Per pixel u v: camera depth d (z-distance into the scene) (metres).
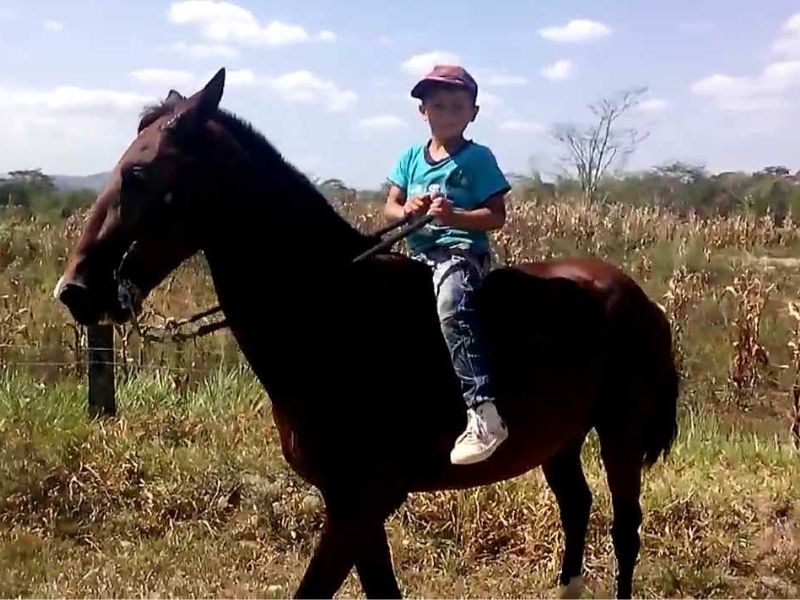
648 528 6.26
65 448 6.85
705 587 5.64
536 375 4.25
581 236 21.88
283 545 6.13
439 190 4.18
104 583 5.40
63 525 6.23
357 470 3.77
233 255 3.68
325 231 3.86
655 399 4.92
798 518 6.45
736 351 11.65
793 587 5.68
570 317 4.48
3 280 12.54
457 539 6.14
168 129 3.52
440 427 3.97
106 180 3.58
